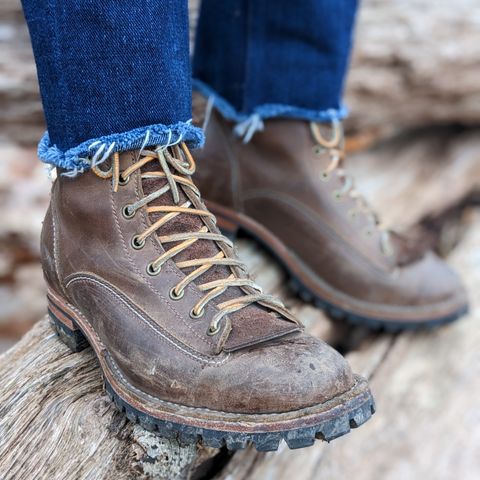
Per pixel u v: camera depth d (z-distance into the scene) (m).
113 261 0.67
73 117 0.64
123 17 0.62
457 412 0.92
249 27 0.82
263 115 0.85
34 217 1.32
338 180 0.89
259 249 0.96
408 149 1.45
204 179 0.89
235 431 0.62
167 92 0.65
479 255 1.18
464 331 1.02
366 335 0.99
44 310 1.40
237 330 0.65
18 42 1.19
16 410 0.71
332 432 0.62
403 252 0.92
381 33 1.27
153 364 0.65
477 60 1.30
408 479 0.85
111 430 0.70
